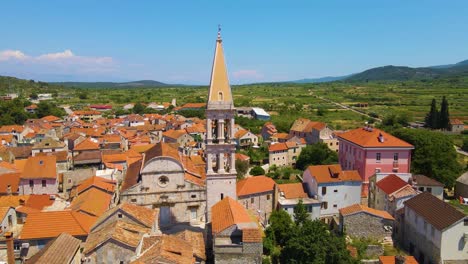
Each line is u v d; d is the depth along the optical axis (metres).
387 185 78.69
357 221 67.56
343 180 81.00
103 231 49.12
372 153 90.19
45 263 39.56
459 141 181.62
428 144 100.31
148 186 63.56
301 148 145.88
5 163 92.69
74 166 106.00
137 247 45.34
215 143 59.28
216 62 58.38
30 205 68.69
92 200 65.00
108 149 124.56
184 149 122.75
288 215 67.62
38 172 84.38
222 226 47.75
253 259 44.94
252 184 79.50
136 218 52.12
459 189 93.81
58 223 53.47
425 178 87.50
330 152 132.12
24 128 164.38
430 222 58.47
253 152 150.38
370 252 62.47
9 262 47.28
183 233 54.38
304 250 51.47
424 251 60.56
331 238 53.44
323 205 80.62
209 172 59.47
